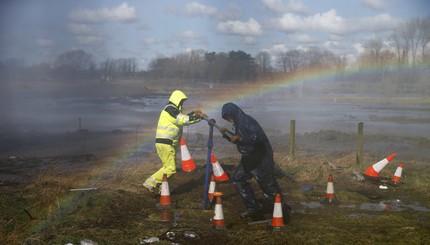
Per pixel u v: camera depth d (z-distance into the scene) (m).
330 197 8.30
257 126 7.04
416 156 14.45
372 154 14.52
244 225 6.98
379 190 9.23
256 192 9.01
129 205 7.87
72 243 6.04
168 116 8.32
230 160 12.32
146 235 6.45
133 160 12.91
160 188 8.49
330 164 10.97
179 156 13.71
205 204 7.73
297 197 8.67
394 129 23.72
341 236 6.47
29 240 6.07
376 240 6.34
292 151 11.96
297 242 6.23
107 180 9.75
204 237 6.37
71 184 9.20
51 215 7.18
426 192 8.97
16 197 8.26
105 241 6.17
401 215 7.56
